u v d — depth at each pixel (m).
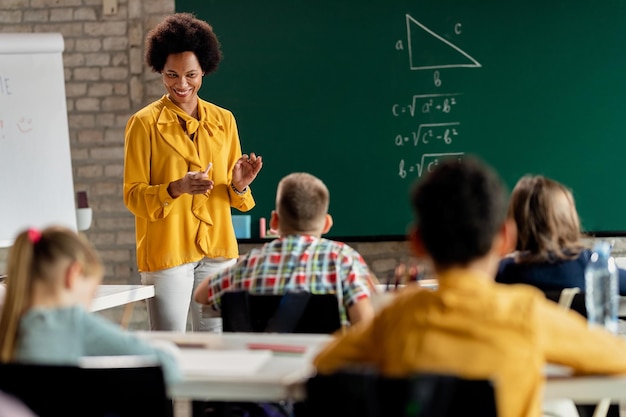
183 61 4.44
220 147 4.55
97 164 6.32
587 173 5.89
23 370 1.99
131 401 1.99
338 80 6.02
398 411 1.71
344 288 3.00
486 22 5.91
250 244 6.11
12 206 5.11
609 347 1.93
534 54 5.90
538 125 5.92
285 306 2.89
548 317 1.88
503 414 1.80
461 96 5.95
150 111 4.51
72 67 6.31
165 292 4.42
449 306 1.85
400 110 5.99
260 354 2.34
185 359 2.31
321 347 2.47
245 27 6.06
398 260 6.05
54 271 2.25
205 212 4.46
